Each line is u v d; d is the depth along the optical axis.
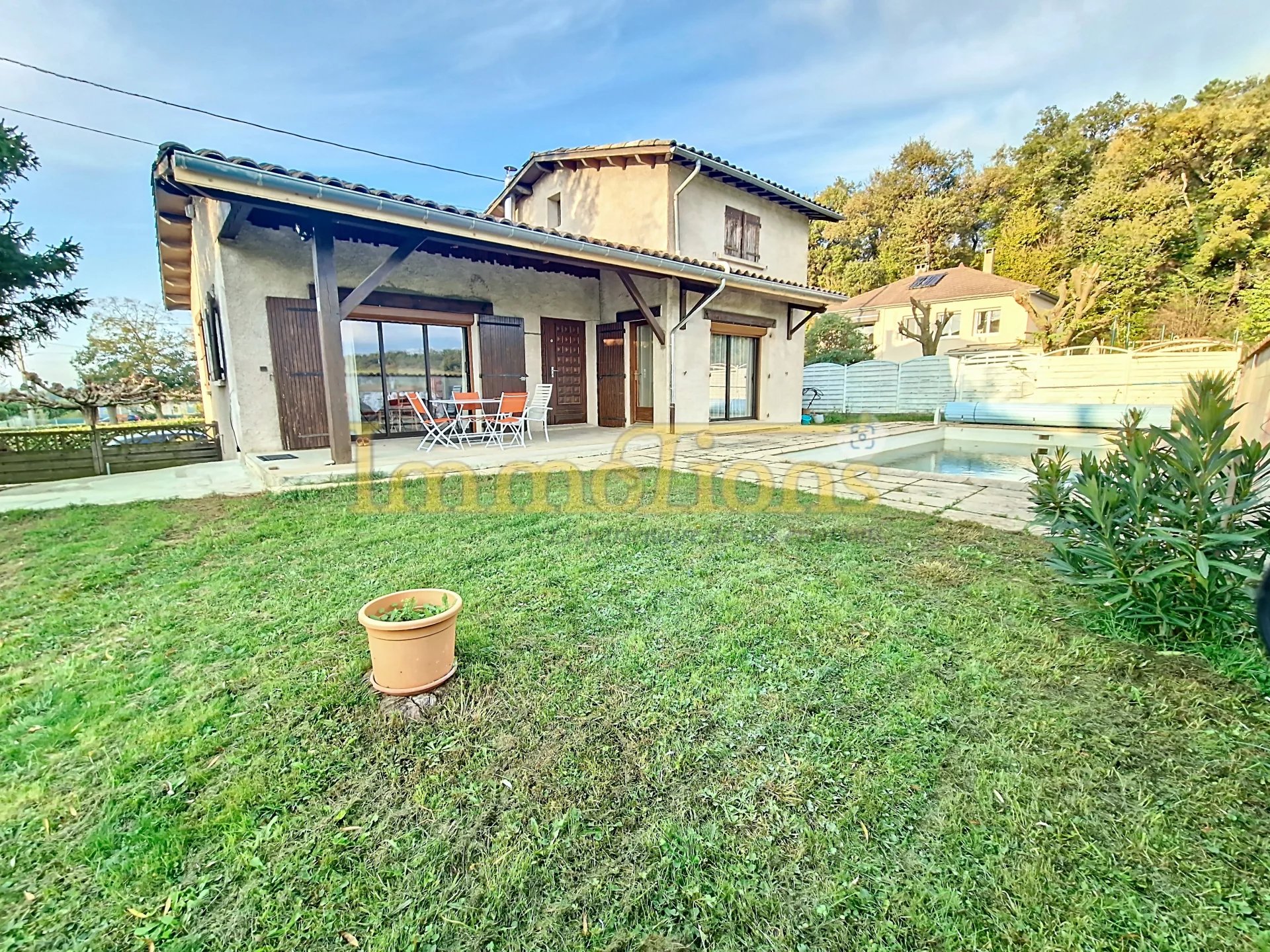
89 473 8.77
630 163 9.96
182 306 14.73
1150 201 20.23
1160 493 2.11
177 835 1.36
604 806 1.44
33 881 1.25
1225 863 1.24
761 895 1.20
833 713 1.80
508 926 1.15
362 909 1.18
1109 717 1.75
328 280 5.28
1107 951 1.06
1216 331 17.00
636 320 9.83
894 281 29.30
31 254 8.88
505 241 6.00
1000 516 4.11
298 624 2.46
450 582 2.92
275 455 6.54
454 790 1.50
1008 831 1.34
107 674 2.08
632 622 2.45
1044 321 20.12
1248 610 2.04
